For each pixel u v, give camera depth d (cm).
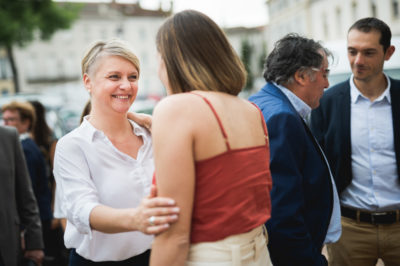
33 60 4500
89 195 169
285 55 204
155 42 144
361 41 240
